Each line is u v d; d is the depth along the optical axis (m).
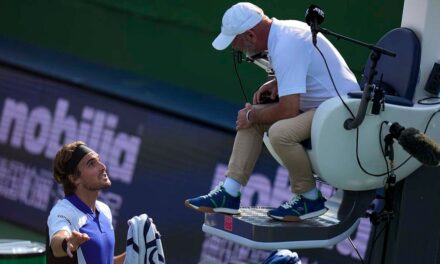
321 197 16.25
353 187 16.25
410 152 15.38
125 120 26.19
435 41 16.81
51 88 27.88
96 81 27.12
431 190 16.92
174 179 24.94
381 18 22.41
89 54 27.67
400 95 16.67
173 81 25.95
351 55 22.91
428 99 16.70
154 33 26.38
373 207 17.67
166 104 25.66
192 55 25.64
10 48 29.03
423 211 16.95
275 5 24.00
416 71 16.58
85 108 27.06
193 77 25.61
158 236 15.94
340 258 22.33
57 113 27.58
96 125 26.70
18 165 28.11
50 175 27.39
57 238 14.13
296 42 15.97
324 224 16.17
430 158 15.23
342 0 22.94
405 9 17.16
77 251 14.59
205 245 24.16
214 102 25.03
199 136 24.80
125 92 26.48
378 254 17.48
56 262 14.52
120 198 25.70
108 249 15.06
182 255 24.44
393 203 17.06
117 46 27.09
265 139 17.20
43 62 28.33
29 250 17.12
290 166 16.12
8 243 17.89
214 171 24.34
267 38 16.16
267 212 16.61
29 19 28.86
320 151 15.73
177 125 25.25
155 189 25.22
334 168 15.89
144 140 25.69
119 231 25.48
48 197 27.36
